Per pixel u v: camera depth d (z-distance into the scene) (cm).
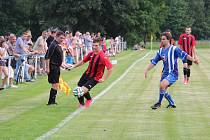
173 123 2023
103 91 3034
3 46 3203
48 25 10481
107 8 10700
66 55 4816
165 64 2384
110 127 1936
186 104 2539
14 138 1736
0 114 2244
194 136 1778
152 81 3612
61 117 2156
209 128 1920
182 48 3569
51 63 2483
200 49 11088
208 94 2933
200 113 2267
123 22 10912
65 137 1758
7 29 11931
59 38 2495
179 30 15475
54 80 2492
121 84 3416
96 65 2347
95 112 2284
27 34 3872
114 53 7519
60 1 10425
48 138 1741
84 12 10456
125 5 10756
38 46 3997
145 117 2159
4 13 11919
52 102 2514
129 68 4778
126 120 2086
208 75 4159
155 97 2775
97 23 10750
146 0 11312
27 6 11719
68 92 2636
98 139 1728
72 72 4397
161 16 12556
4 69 3173
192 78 3888
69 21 10369
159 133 1830
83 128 1917
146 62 5691
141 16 11044
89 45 6131
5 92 3034
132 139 1728
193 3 17425
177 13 15475
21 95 2892
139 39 11331
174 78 2381
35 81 3653
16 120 2083
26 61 3638
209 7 18512
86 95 2411
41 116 2178
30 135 1788
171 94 2927
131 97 2777
